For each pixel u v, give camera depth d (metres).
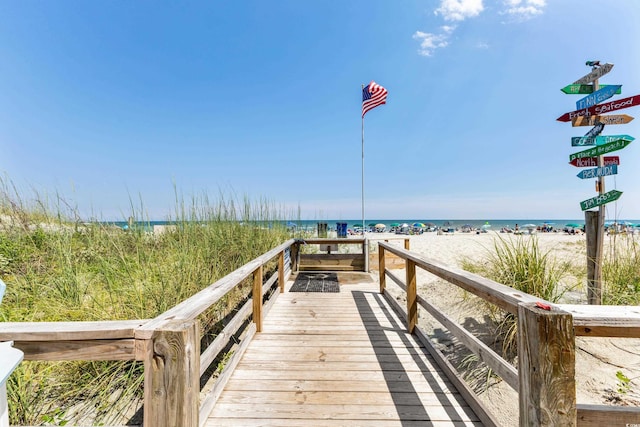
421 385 2.39
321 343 3.21
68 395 2.35
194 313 1.46
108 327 1.19
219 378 2.33
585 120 3.47
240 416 2.02
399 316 4.12
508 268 3.51
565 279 3.94
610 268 3.84
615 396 2.46
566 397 1.09
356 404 2.15
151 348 1.14
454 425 1.93
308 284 6.06
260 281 3.53
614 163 3.33
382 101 9.07
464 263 4.40
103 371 2.42
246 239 5.98
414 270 3.49
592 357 2.89
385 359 2.83
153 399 1.12
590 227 3.42
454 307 4.25
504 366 1.67
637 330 1.14
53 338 1.19
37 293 3.34
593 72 3.46
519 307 1.27
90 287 3.64
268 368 2.66
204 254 4.65
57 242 4.21
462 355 3.33
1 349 1.08
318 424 1.94
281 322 3.87
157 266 3.91
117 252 4.31
